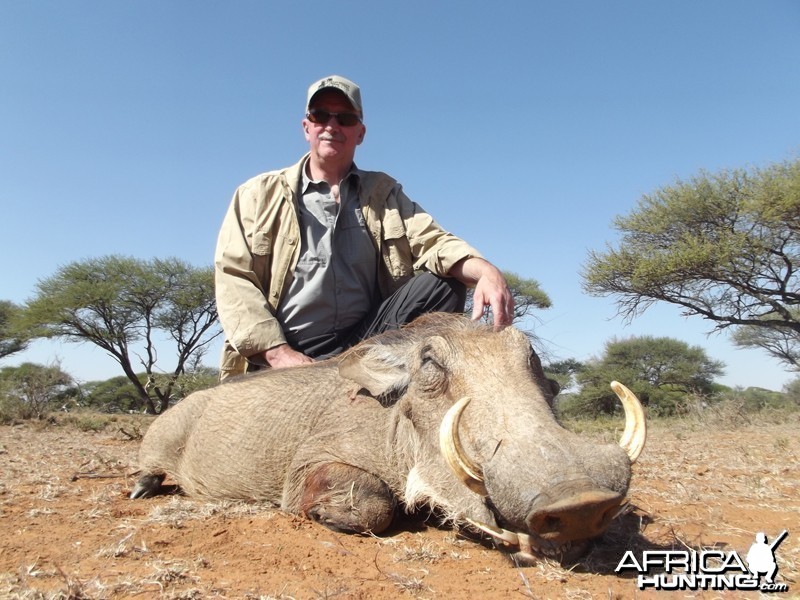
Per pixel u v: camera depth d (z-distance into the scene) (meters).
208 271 10.20
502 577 1.06
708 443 3.57
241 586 0.99
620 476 0.99
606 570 1.10
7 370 11.05
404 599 0.95
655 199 8.42
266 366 1.95
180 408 1.88
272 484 1.60
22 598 0.90
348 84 1.93
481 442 1.13
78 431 4.87
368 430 1.48
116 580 1.01
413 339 1.50
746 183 7.91
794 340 10.48
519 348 1.32
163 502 1.71
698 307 8.49
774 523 1.44
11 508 1.58
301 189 1.95
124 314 10.03
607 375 10.06
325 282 1.90
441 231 1.95
